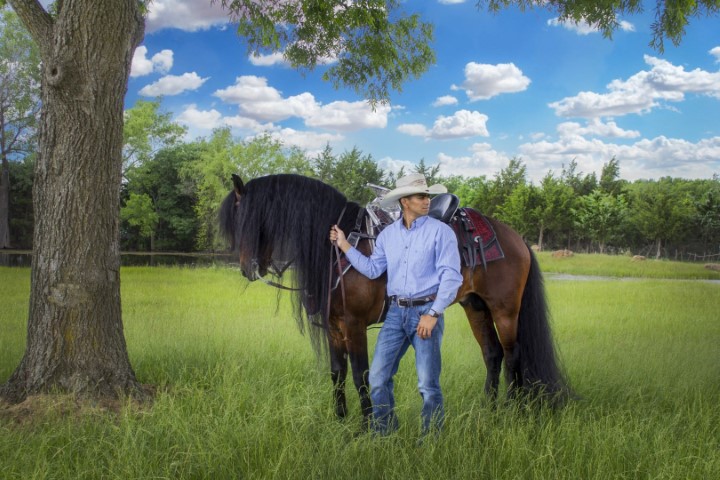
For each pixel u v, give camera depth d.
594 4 5.32
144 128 44.50
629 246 38.81
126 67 3.95
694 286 14.55
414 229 3.08
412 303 3.04
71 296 3.73
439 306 2.93
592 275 20.88
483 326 4.09
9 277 13.68
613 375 4.51
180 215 45.47
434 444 2.76
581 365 4.88
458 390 4.11
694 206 36.69
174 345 5.44
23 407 3.49
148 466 2.61
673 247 37.19
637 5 5.12
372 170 29.94
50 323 3.72
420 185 3.02
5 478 2.49
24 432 3.08
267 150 33.16
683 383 4.22
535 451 2.79
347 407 3.80
